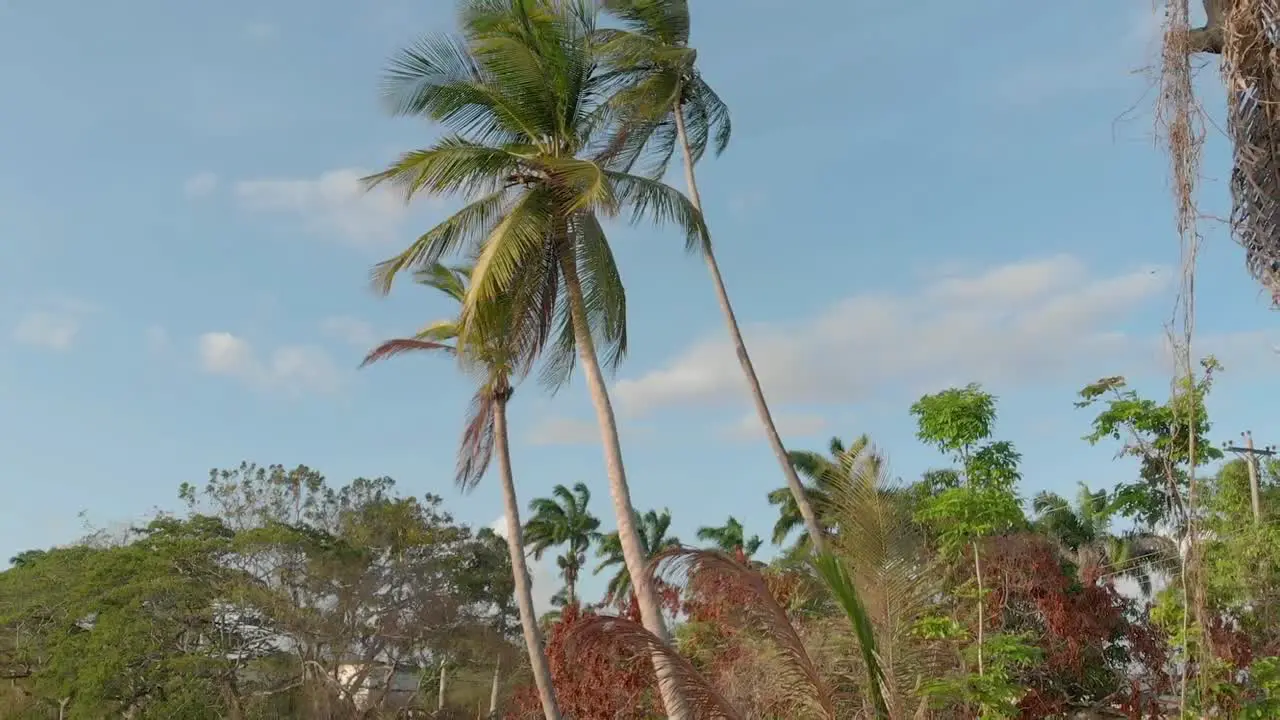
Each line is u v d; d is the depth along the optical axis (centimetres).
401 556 3622
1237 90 376
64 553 3591
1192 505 625
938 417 1264
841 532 852
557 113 1551
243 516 3591
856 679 853
